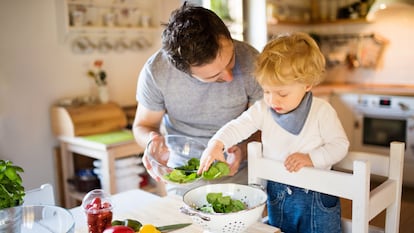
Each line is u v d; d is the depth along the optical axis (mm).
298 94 1176
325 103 1250
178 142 1416
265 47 1200
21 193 993
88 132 2604
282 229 1309
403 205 3025
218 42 1117
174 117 1498
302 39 1172
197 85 1360
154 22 3176
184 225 1125
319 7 4320
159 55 1394
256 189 1082
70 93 2812
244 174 1525
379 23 3986
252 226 1111
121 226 919
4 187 951
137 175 2566
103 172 2416
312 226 1246
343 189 1068
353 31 4184
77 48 2807
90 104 2742
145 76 1419
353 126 3607
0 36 2469
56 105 2729
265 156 1302
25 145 2639
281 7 3924
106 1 2873
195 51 1090
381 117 3426
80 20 2709
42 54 2658
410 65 3848
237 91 1401
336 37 4312
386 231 1282
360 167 1028
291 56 1125
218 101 1403
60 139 2658
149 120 1536
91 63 2896
